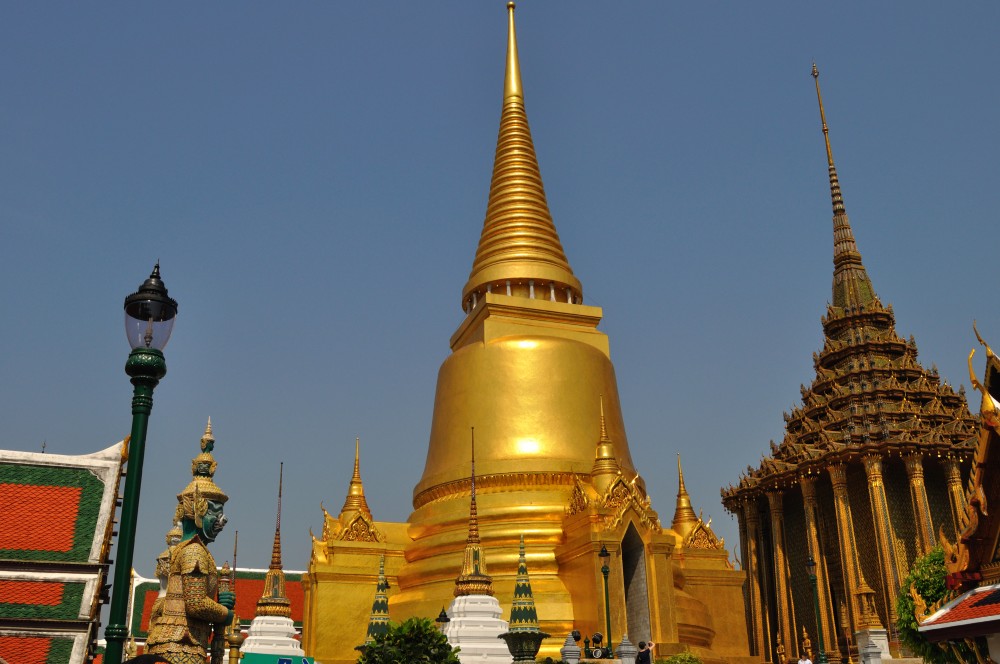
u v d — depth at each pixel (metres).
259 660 34.25
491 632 31.52
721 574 43.53
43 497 17.00
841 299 53.28
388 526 43.69
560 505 40.22
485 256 49.31
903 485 47.00
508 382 43.88
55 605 15.99
